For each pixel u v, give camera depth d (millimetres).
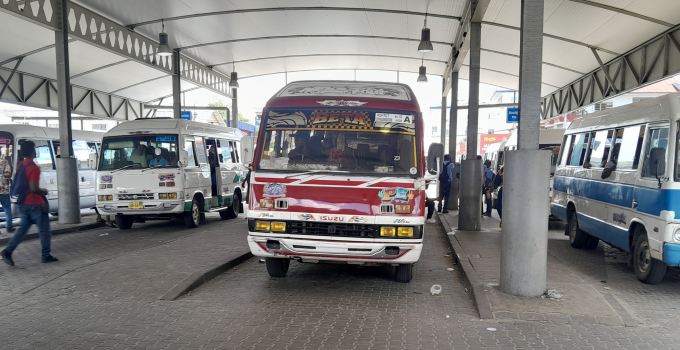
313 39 18656
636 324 5410
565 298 6129
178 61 19766
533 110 6184
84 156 15734
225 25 16516
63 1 12477
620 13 11742
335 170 6621
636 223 7402
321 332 5164
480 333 5129
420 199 6500
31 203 8180
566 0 11672
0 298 6293
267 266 7449
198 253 8875
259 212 6535
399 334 5113
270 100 7047
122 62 18844
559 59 16969
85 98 22516
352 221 6359
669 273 8008
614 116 8750
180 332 5121
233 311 5891
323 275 7883
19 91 18000
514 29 15211
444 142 23797
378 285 7266
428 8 14398
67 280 7012
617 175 8078
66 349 4625
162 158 12148
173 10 14680
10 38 14695
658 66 12805
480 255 8781
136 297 6344
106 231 12500
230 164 15422
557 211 11320
